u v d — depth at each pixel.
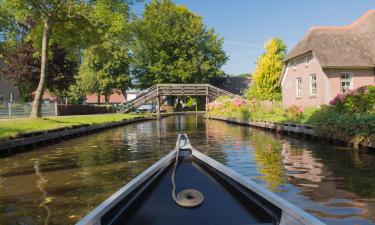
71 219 5.39
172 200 4.29
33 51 35.88
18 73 36.59
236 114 29.70
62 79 39.69
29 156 11.91
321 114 15.22
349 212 5.41
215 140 15.63
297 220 3.13
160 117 42.50
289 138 16.14
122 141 16.34
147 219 3.79
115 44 23.98
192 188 4.75
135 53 62.00
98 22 21.47
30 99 48.03
